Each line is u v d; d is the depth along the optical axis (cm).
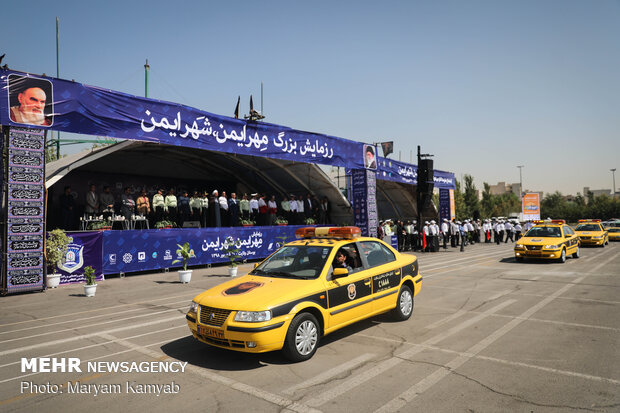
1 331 689
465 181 5544
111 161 2091
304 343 516
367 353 540
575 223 6912
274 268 626
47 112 1062
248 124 1588
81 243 1223
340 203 2473
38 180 1059
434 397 400
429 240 2303
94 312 823
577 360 497
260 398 407
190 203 1820
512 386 424
